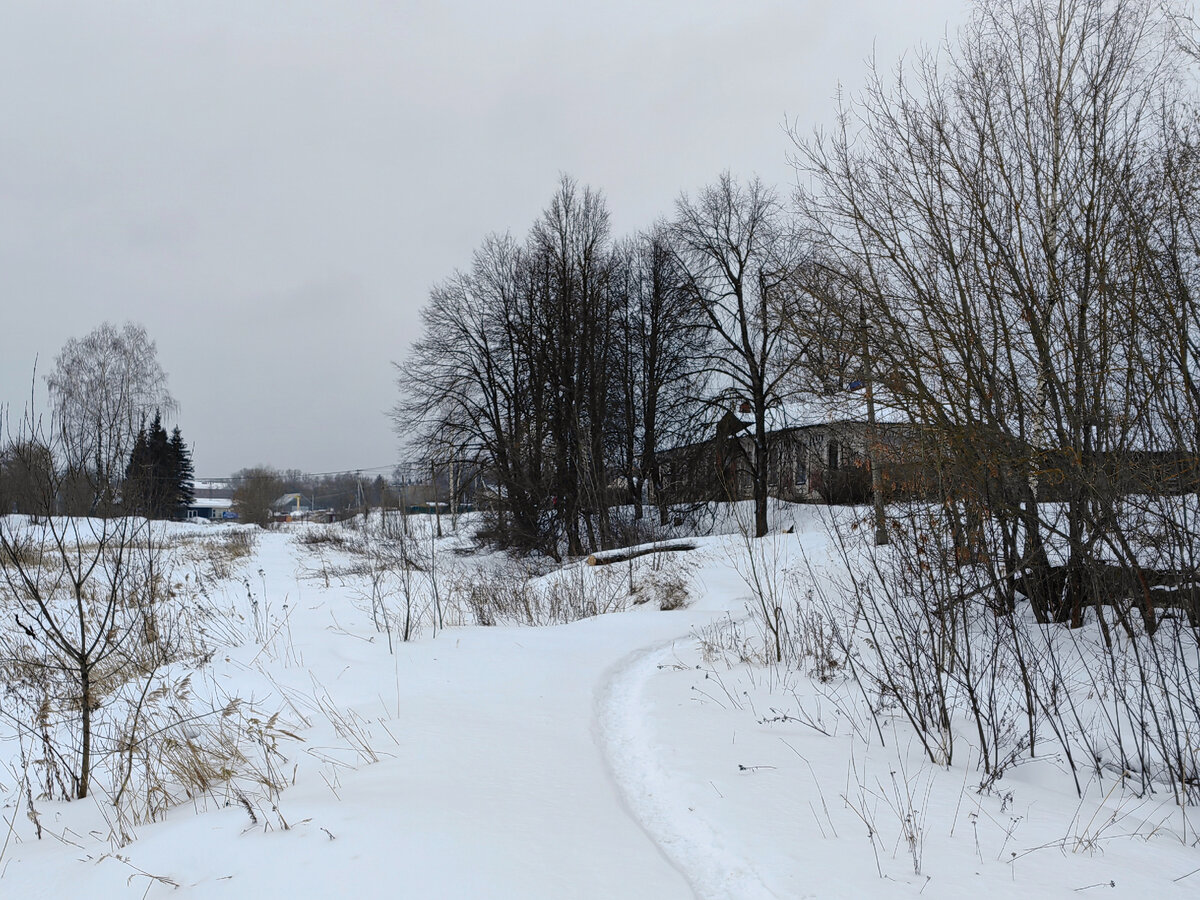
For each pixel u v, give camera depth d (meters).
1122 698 5.27
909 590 6.34
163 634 9.32
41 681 6.75
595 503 26.20
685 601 15.30
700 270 27.73
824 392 11.83
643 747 5.60
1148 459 6.97
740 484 29.97
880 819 4.00
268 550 31.84
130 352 39.41
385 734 5.71
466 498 30.97
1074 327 8.19
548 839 3.53
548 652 9.38
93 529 5.41
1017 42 9.04
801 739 5.69
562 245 29.14
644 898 2.95
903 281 8.91
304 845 3.39
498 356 30.88
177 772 4.79
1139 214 7.49
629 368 30.88
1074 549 7.89
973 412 8.24
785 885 3.22
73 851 3.74
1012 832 3.86
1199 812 4.45
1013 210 8.62
